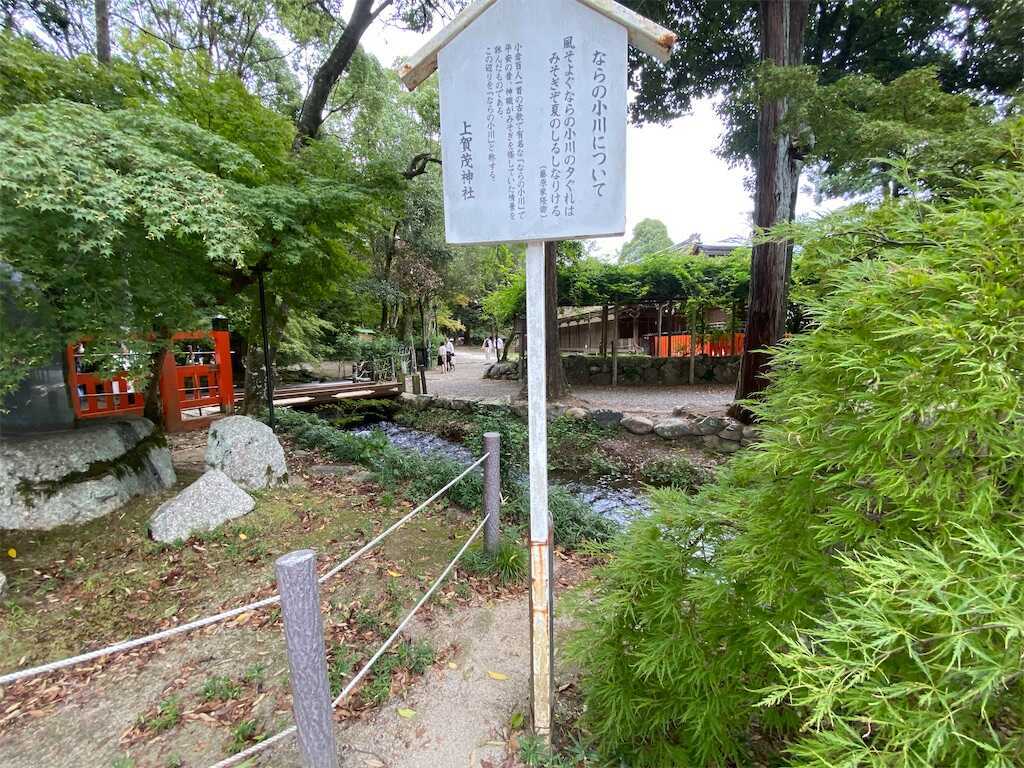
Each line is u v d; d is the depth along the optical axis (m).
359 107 11.95
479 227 1.59
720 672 1.34
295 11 8.48
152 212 2.57
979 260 0.91
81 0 7.38
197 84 4.24
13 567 2.73
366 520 3.54
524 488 4.27
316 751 1.38
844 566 1.01
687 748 1.47
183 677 2.01
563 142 1.48
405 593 2.61
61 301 3.08
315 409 9.38
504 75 1.49
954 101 3.96
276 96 10.55
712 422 6.81
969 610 0.68
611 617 1.61
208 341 6.87
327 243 5.12
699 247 13.02
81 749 1.67
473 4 1.46
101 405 5.91
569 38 1.43
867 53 8.26
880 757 0.71
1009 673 0.66
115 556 2.94
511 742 1.70
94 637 2.26
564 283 10.29
